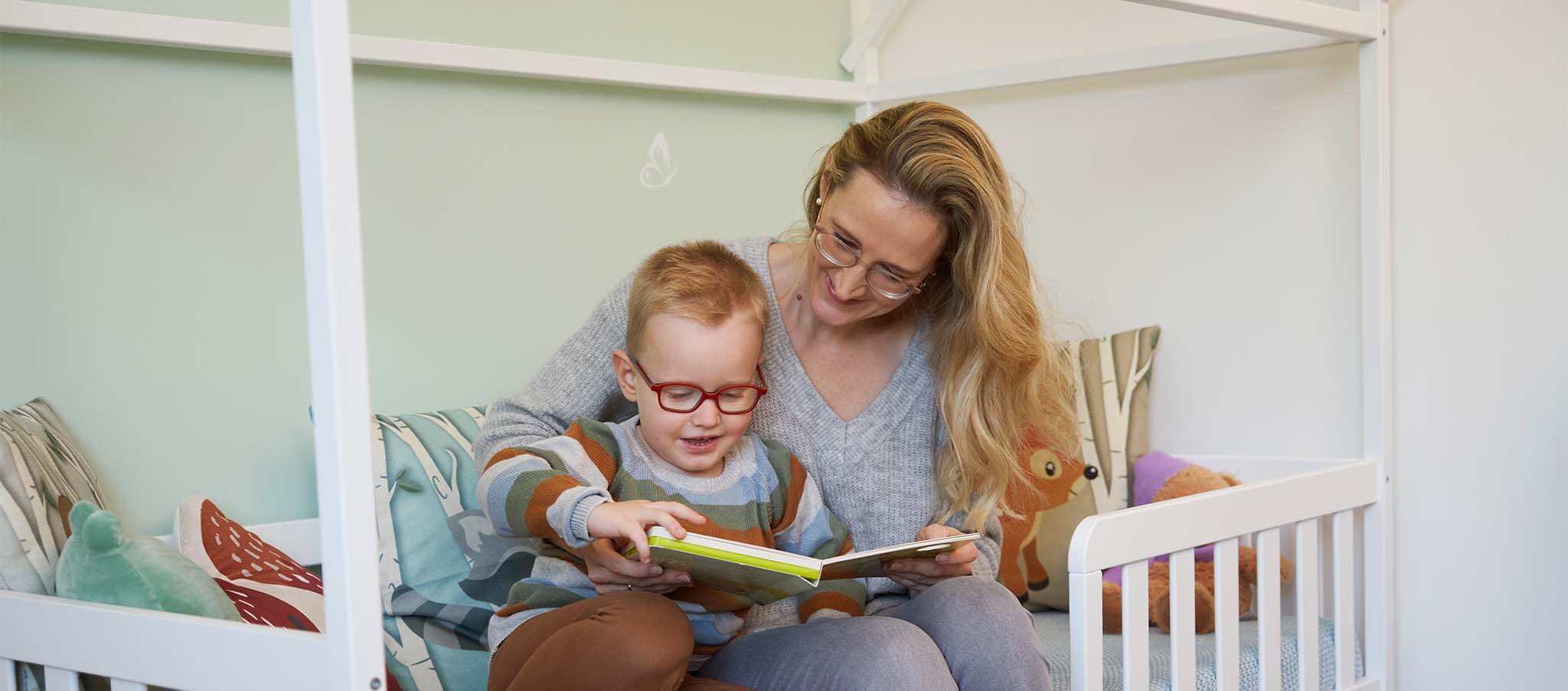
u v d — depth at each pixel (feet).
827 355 4.83
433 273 6.03
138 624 3.75
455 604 5.27
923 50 8.05
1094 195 7.55
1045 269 7.77
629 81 6.37
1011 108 7.81
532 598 4.01
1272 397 6.97
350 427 3.08
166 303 5.31
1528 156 6.14
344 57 3.03
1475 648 6.40
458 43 6.10
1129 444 6.96
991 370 4.65
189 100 5.36
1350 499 6.06
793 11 7.69
